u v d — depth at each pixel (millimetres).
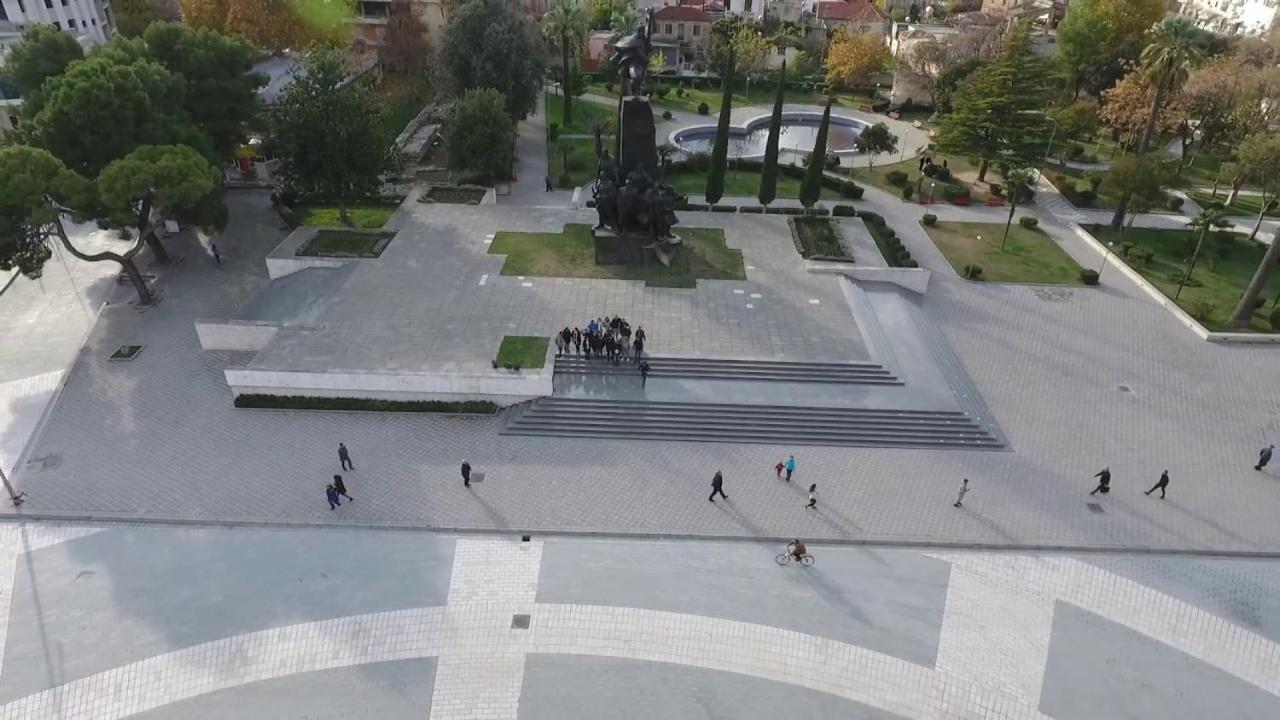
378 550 30078
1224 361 43531
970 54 86500
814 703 24922
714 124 89000
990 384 40875
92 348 43125
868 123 91062
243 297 48438
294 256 49625
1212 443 36750
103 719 24109
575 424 36875
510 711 24453
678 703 24781
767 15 120625
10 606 27562
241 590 28281
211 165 49688
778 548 30484
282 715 24203
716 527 31359
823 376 39500
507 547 30281
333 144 52062
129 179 40688
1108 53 83438
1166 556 30312
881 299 47781
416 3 93125
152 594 28094
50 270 51312
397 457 35031
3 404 38531
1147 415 38688
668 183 67812
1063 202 66688
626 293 46375
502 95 64812
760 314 44562
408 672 25594
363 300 44844
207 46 54969
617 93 98250
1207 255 56031
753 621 27438
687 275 48750
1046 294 50688
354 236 52750
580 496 32875
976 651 26516
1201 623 27672
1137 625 27594
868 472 34562
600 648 26469
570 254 51281
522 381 37375
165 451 35281
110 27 92188
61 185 40156
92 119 44719
